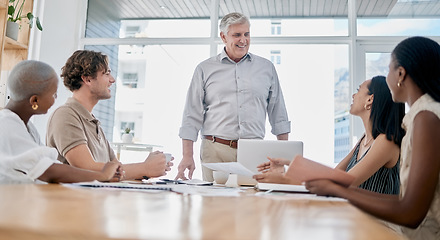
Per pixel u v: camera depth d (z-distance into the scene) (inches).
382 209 34.9
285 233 16.6
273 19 156.9
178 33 162.6
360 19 152.2
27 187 36.7
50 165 44.9
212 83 101.0
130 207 24.1
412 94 40.0
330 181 37.0
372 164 51.3
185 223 18.4
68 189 36.1
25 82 48.6
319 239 15.6
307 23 155.0
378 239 15.9
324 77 152.1
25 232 15.1
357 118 148.1
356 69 149.7
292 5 156.8
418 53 39.4
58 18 151.3
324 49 152.9
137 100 161.8
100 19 167.6
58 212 20.3
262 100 101.6
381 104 53.6
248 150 69.1
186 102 103.0
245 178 67.4
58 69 153.3
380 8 151.8
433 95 38.2
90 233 14.9
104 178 49.4
